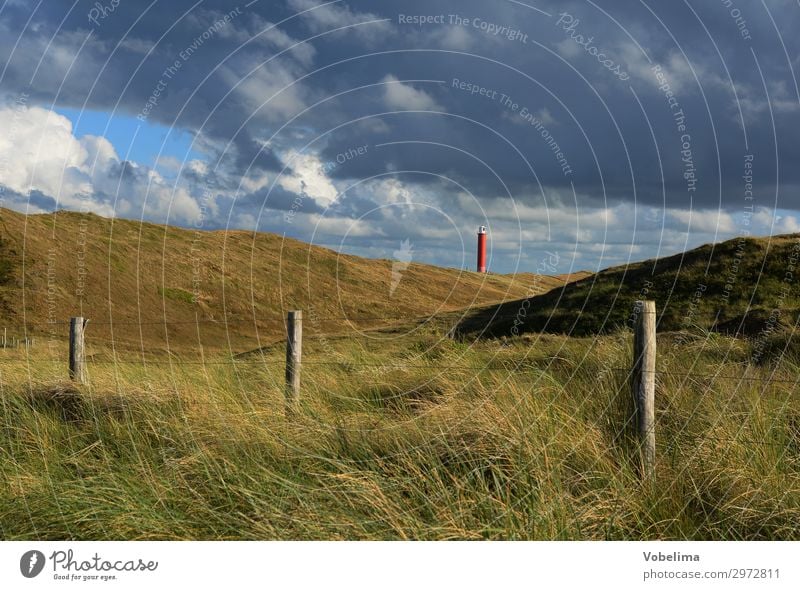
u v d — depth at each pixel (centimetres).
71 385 709
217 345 3431
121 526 438
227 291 4169
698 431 508
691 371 620
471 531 395
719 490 434
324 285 4491
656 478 441
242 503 450
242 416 581
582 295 2294
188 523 434
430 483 436
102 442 555
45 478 491
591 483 442
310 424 559
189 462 493
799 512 409
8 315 3378
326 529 410
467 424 518
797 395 560
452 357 846
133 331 3497
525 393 548
